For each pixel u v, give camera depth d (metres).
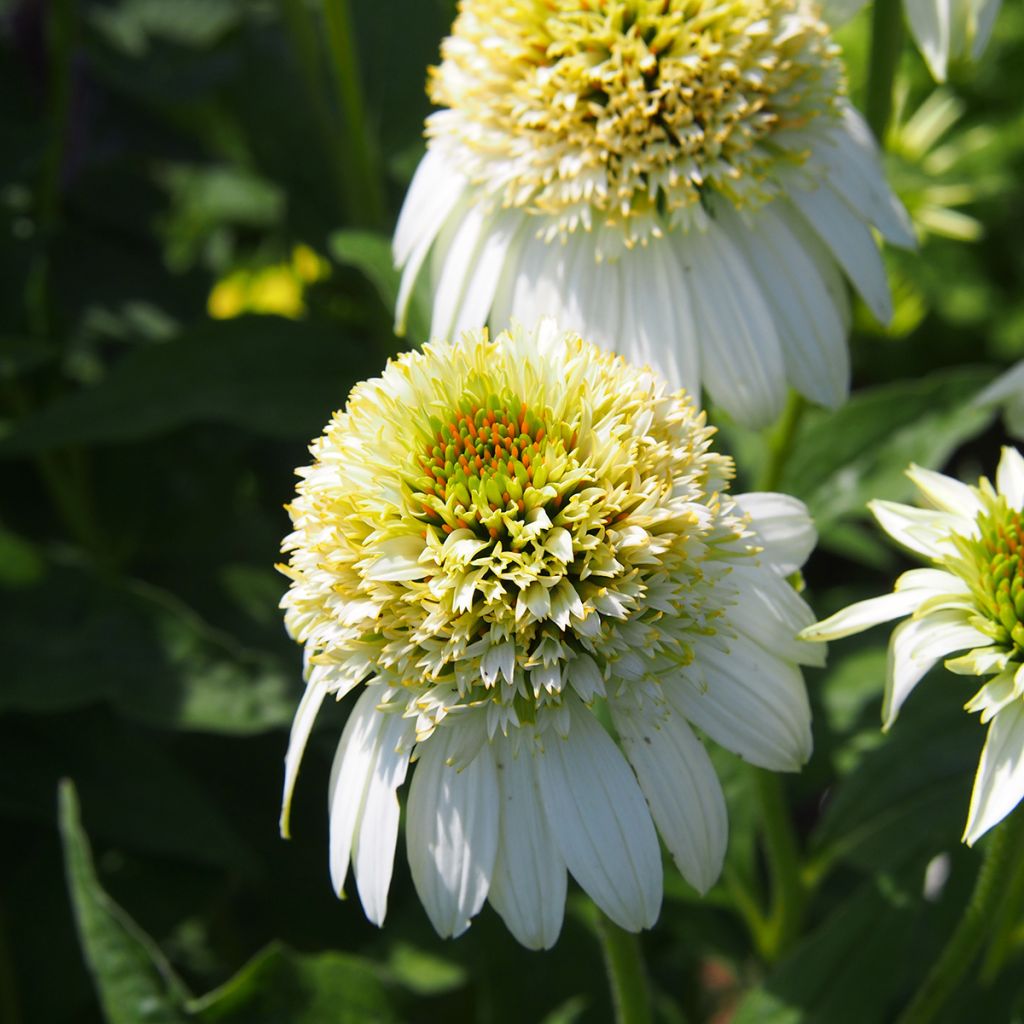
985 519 0.52
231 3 0.78
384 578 0.51
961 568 0.52
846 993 0.57
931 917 0.61
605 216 0.56
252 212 0.90
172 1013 0.57
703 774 0.52
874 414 0.63
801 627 0.53
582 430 0.52
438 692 0.51
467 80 0.57
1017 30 0.95
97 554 0.73
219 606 0.70
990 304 0.99
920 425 0.63
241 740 0.68
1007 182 0.89
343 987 0.58
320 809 0.67
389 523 0.51
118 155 0.80
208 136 0.84
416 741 0.51
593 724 0.52
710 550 0.52
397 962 0.63
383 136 0.71
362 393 0.52
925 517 0.53
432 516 0.52
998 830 0.53
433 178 0.57
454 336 0.56
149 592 0.62
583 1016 0.63
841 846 0.60
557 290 0.56
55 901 0.65
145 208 0.80
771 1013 0.57
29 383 0.74
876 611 0.52
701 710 0.52
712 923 0.64
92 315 0.75
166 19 0.77
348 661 0.52
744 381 0.56
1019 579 0.51
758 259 0.56
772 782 0.59
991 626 0.51
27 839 0.65
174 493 0.75
